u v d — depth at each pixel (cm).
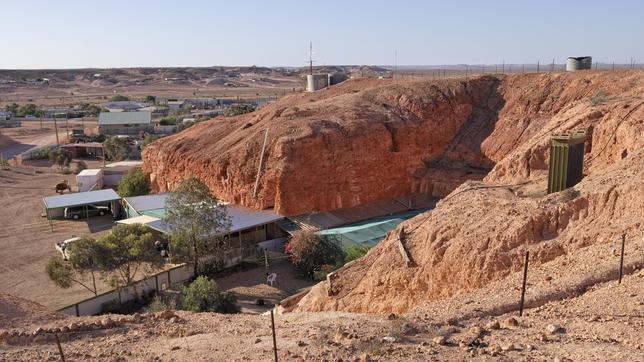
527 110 5688
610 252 1755
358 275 2825
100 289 3684
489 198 2630
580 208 2159
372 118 5544
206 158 5534
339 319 1633
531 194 2675
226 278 3950
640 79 5059
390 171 5403
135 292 3459
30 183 7306
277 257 4306
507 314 1492
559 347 1177
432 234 2533
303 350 1312
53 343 1532
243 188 5081
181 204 3888
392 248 2711
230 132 6166
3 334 1541
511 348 1188
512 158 3431
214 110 14838
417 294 2409
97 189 6700
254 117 6369
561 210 2177
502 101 6097
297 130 5144
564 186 2559
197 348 1434
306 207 4881
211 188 5444
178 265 3994
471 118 6056
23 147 10350
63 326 1630
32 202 6259
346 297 2711
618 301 1395
